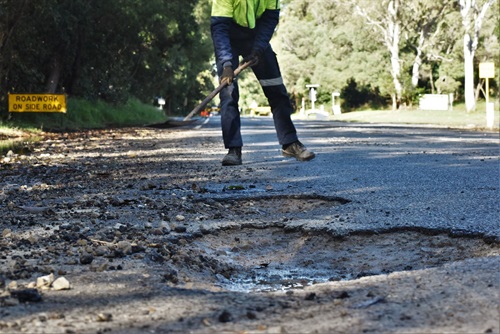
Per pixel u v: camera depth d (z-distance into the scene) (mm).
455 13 55969
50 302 3033
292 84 82312
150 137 20531
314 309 2867
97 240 4480
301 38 80000
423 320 2668
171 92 71938
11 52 24250
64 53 27844
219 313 2832
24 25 24297
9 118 23688
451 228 4660
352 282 3334
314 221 5230
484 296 2945
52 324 2707
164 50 43062
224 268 4184
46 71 28109
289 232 5102
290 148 10125
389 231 4828
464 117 44062
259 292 3359
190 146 15789
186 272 3871
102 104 34594
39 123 25219
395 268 4121
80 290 3250
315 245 4809
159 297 3119
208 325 2676
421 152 12688
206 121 41906
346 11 58844
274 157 11578
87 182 8500
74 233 4750
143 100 52438
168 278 3555
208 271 4012
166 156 12711
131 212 5836
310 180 8070
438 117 46031
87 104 31844
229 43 8508
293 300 3029
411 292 3068
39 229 5027
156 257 3998
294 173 8914
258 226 5242
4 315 2826
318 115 59406
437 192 6680
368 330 2562
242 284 3832
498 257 3689
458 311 2764
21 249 4262
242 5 8414
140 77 45188
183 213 5801
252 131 23609
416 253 4367
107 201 6504
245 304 2977
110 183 8336
